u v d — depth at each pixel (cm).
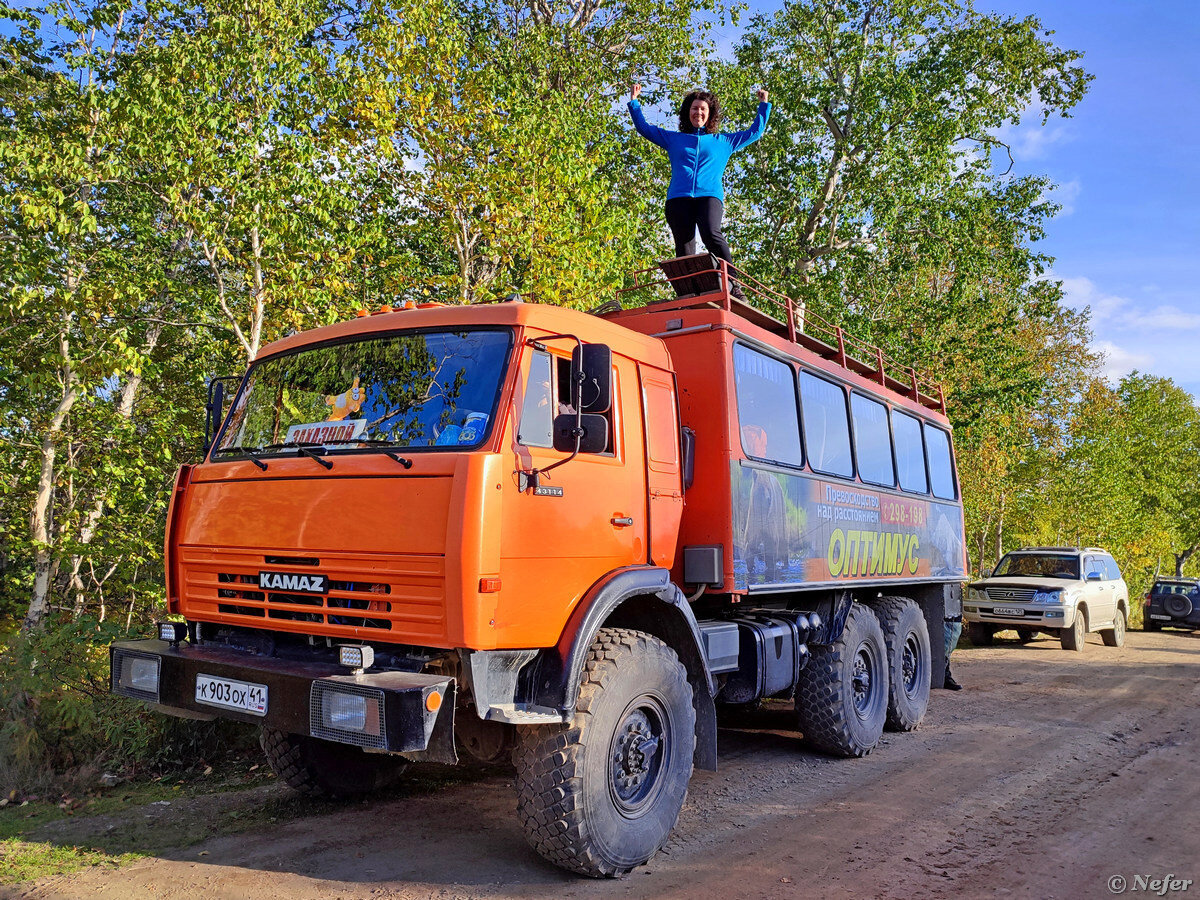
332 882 416
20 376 1117
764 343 636
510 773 620
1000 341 1977
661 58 1995
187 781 592
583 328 466
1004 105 2075
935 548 967
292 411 466
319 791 540
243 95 945
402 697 355
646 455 501
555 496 420
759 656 591
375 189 1130
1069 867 443
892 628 797
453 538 372
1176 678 1166
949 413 1977
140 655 455
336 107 991
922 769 654
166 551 480
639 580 458
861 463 799
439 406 418
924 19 2064
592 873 418
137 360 992
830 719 672
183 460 1268
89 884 409
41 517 1134
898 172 2030
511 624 388
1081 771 644
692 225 739
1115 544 3048
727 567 553
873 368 898
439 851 460
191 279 1321
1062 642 1600
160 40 1206
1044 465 2641
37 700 600
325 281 918
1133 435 3831
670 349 595
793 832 501
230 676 414
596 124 1571
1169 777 626
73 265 1081
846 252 2080
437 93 1043
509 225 1034
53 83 1245
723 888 413
